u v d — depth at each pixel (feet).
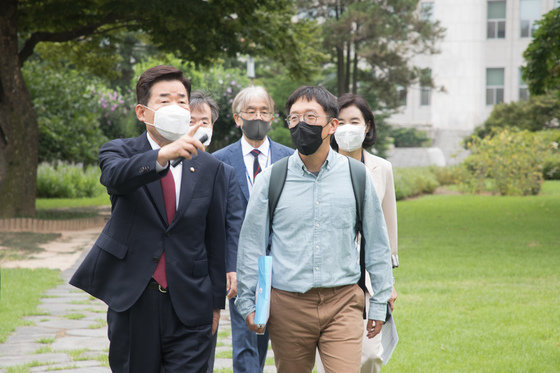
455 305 26.04
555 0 151.64
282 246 10.53
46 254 40.14
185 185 10.19
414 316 24.02
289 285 10.42
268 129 15.31
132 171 9.11
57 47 74.18
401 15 95.50
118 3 52.60
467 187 96.17
